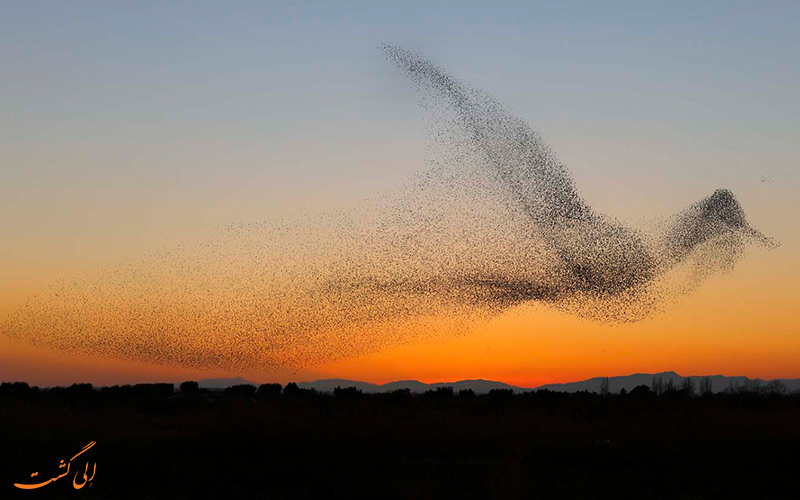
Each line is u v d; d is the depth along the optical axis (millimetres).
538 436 41875
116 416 46969
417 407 65188
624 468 35094
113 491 29156
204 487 29672
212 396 95312
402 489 28547
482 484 29984
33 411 40344
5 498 27828
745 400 64375
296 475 31953
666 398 66125
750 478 32844
